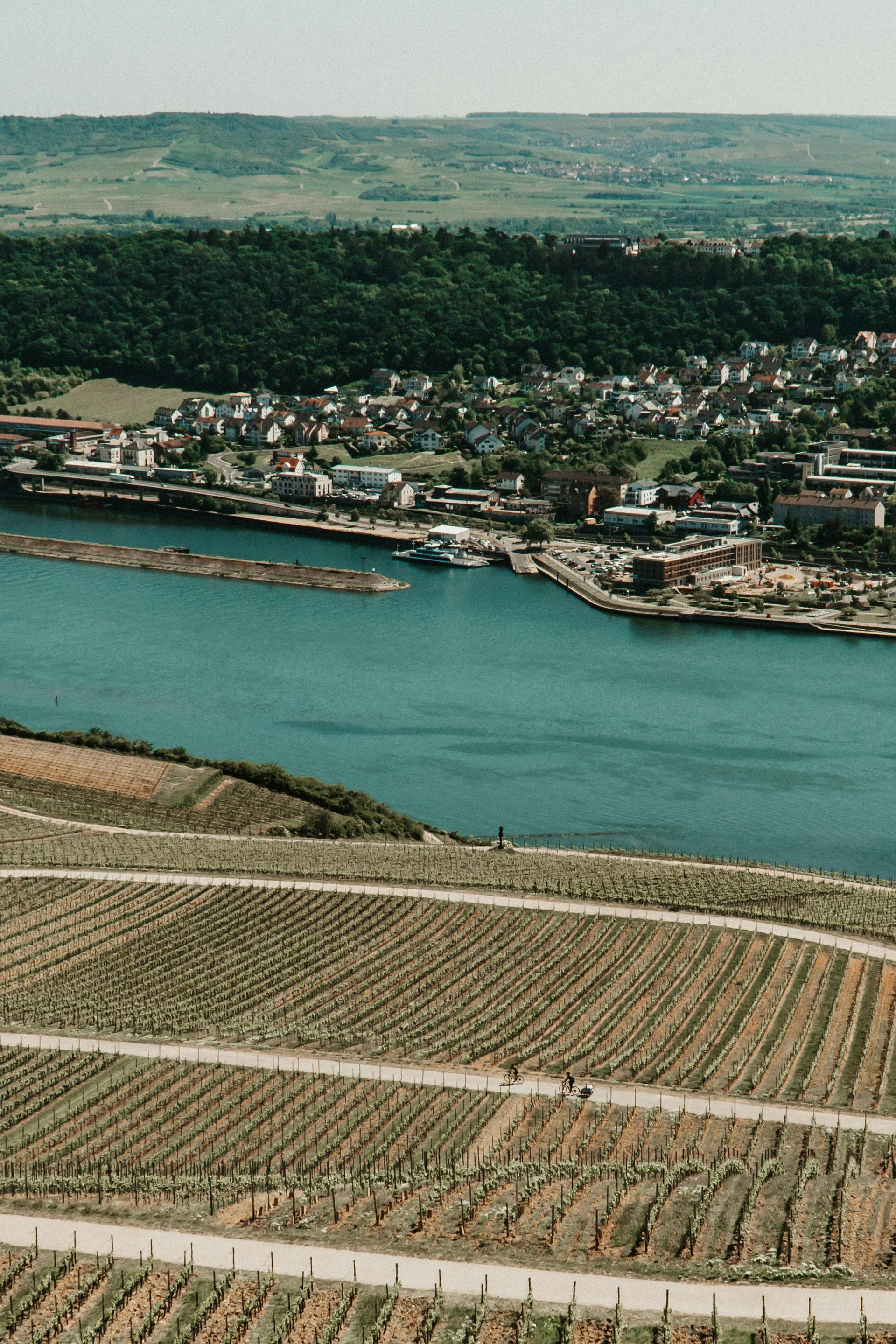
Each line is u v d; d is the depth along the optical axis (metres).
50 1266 108.69
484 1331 100.62
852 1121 135.75
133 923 186.88
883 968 174.12
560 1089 141.25
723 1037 155.88
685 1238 112.00
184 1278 106.62
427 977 171.38
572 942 182.38
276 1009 161.50
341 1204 118.12
